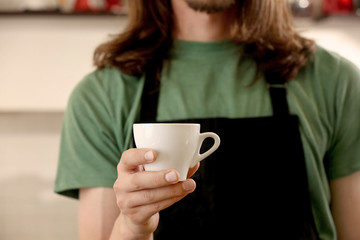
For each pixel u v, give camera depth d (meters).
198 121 1.23
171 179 0.79
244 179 1.20
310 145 1.23
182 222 1.19
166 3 1.39
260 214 1.19
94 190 1.23
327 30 2.41
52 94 2.46
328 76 1.31
